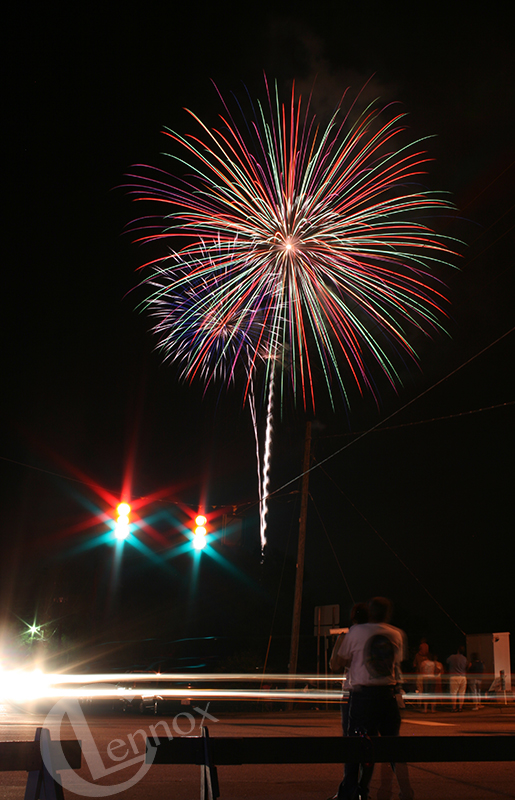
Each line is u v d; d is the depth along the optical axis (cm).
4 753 391
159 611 3441
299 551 2298
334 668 605
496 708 1984
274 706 2030
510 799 596
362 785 525
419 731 1112
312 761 382
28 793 392
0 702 1939
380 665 576
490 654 2314
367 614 623
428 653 2048
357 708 571
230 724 1250
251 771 728
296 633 2236
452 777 703
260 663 2614
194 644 3197
